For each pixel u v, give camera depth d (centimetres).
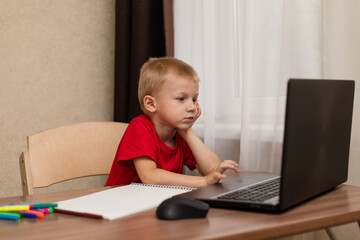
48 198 94
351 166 134
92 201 85
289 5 148
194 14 181
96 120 212
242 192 85
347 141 100
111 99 214
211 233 61
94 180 211
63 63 201
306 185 79
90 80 209
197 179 107
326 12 139
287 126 70
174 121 127
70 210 77
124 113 200
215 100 175
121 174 135
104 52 213
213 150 173
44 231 66
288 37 148
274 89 159
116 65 202
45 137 133
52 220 73
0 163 187
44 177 129
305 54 146
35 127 194
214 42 174
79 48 205
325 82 84
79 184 207
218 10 175
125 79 199
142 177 117
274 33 159
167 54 186
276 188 90
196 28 181
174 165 136
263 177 109
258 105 159
